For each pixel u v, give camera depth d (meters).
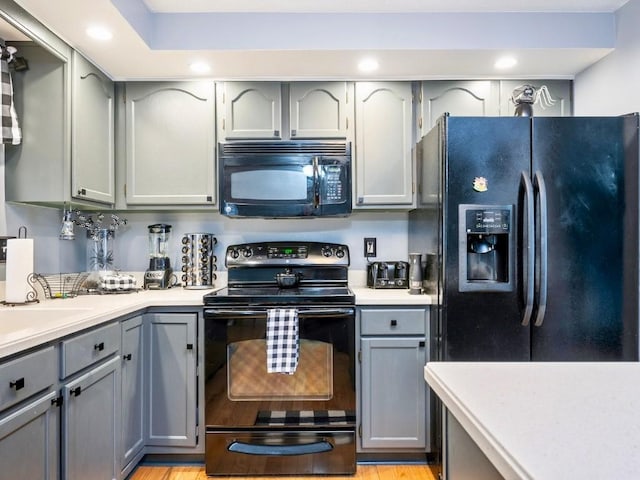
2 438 1.09
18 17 1.61
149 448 2.02
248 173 2.24
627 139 1.82
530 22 2.04
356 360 2.03
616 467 0.49
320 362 1.99
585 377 0.82
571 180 1.82
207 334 1.98
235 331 1.97
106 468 1.64
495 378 0.82
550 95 2.34
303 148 2.25
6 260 1.82
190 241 2.42
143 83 2.31
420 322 2.03
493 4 1.96
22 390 1.17
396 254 2.59
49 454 1.29
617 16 2.01
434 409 1.98
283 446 1.97
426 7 1.99
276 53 2.04
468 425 0.64
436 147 1.93
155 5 1.93
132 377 1.89
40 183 1.88
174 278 2.56
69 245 2.31
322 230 2.59
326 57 2.09
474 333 1.82
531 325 1.81
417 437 2.03
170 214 2.57
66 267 2.28
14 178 1.88
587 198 1.82
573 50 2.04
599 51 2.05
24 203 1.94
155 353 2.02
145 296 2.12
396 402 2.03
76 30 1.80
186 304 2.00
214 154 2.31
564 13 2.04
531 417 0.63
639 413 0.65
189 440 2.01
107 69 2.19
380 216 2.59
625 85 1.98
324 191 2.24
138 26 1.85
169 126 2.31
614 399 0.70
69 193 1.89
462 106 2.32
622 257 1.82
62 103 1.88
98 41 1.90
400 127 2.32
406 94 2.32
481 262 1.92
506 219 1.81
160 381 2.02
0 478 1.09
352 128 2.32
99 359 1.59
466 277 1.82
